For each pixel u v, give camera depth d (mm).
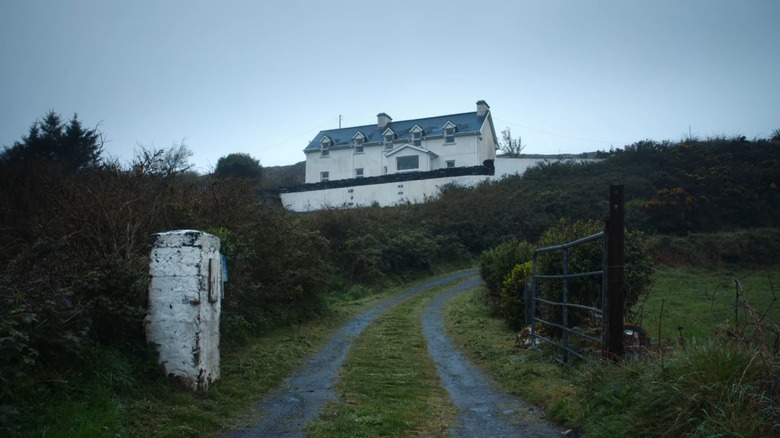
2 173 10984
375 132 49875
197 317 5625
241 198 11469
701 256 23703
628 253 9281
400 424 5191
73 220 7176
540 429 5090
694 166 35750
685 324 10711
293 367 8008
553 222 31422
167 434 4371
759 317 4902
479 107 47562
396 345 10344
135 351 5547
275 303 12117
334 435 4801
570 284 9070
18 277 5129
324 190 40375
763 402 3660
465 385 7137
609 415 4605
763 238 25031
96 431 3945
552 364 7805
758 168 33906
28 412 3947
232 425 5031
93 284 5316
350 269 21750
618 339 6316
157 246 5727
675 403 4031
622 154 40406
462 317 14141
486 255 17203
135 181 9375
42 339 4500
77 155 20141
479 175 38594
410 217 30219
